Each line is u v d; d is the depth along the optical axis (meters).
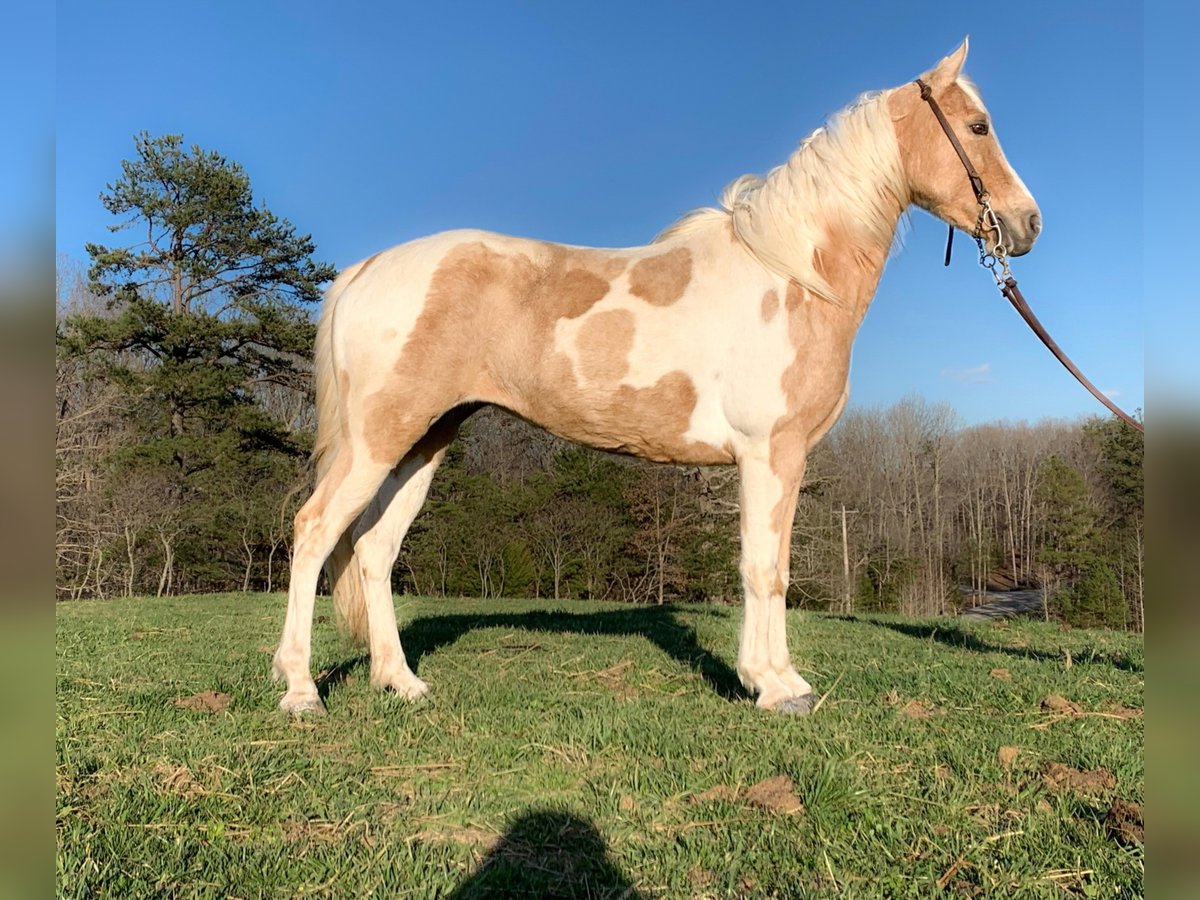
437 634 6.26
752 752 3.02
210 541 21.25
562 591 23.73
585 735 3.21
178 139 21.58
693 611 9.56
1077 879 2.08
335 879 2.03
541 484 24.55
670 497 23.78
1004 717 3.65
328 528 3.65
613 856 2.19
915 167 3.87
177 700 3.72
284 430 21.48
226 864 2.08
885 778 2.78
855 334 3.89
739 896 1.99
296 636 3.64
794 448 3.71
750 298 3.72
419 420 3.71
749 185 4.11
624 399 3.75
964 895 2.00
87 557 20.72
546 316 3.75
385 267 3.80
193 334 19.81
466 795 2.63
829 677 4.48
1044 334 3.61
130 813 2.37
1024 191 3.80
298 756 2.94
